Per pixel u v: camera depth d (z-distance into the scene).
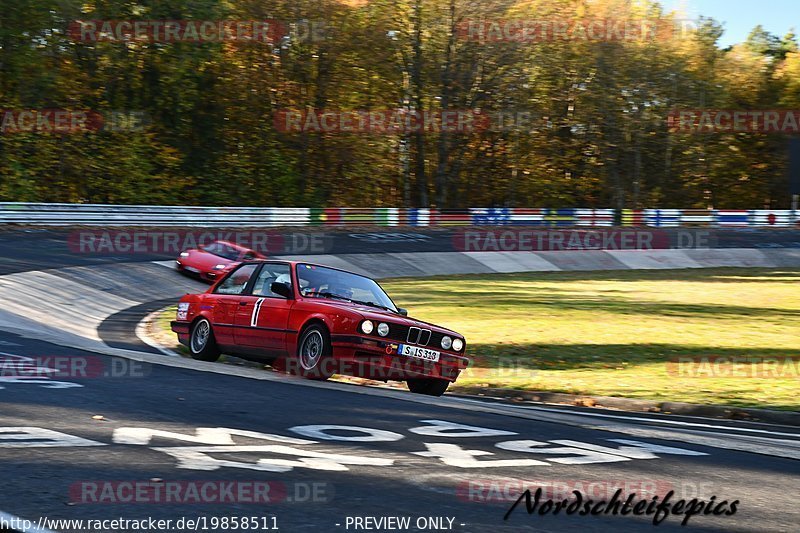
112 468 9.88
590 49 120.44
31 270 42.12
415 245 76.56
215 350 23.69
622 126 123.25
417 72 107.81
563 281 63.91
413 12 107.00
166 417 13.41
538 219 100.25
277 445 11.70
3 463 9.84
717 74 136.00
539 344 31.64
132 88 99.75
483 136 117.56
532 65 111.31
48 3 87.56
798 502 10.29
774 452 14.16
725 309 47.38
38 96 90.62
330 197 111.69
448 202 117.44
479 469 10.94
